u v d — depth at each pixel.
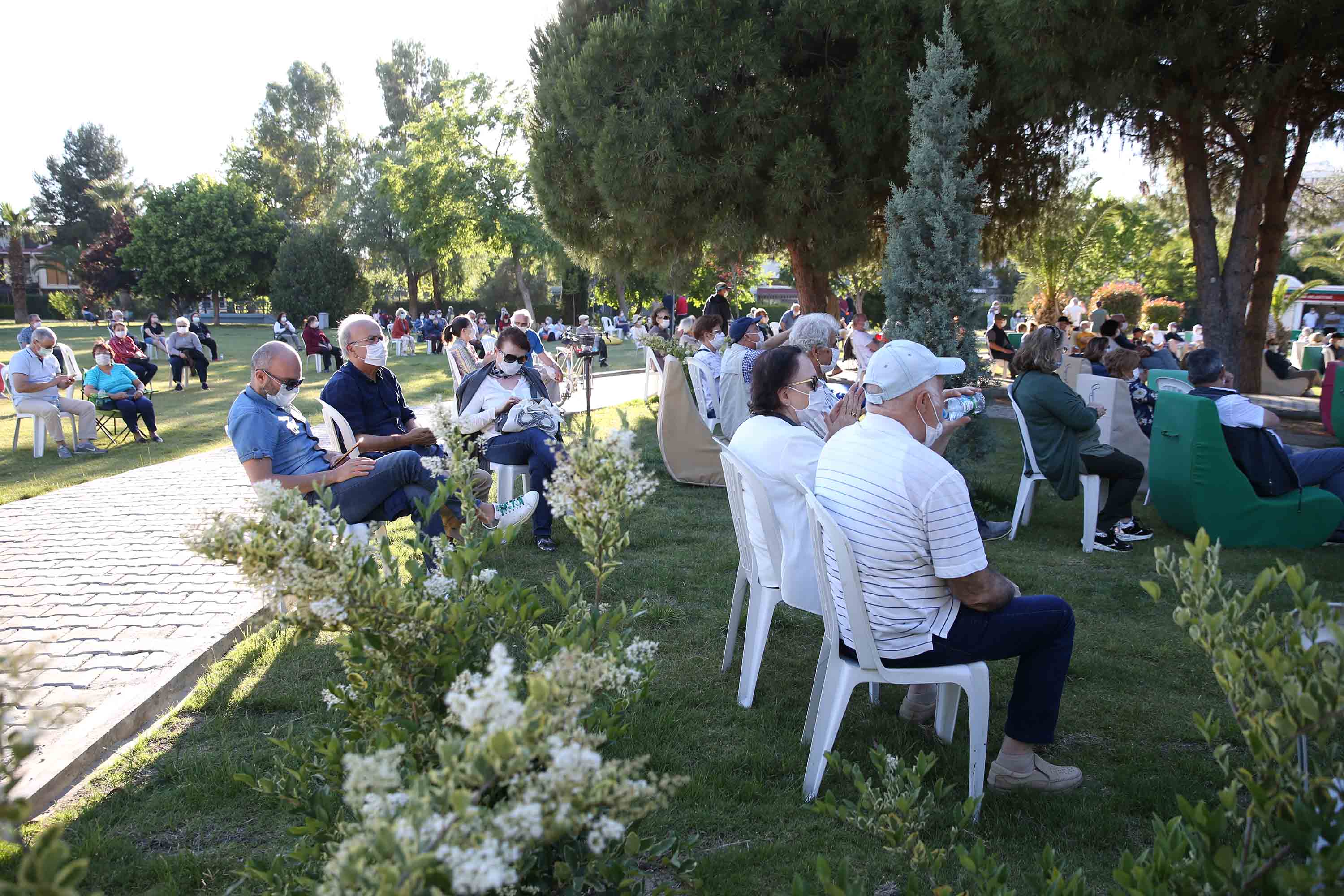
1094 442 6.20
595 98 12.45
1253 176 11.62
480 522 4.50
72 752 3.35
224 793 3.13
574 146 13.77
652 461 9.37
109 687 4.06
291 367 4.62
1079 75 9.67
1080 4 8.98
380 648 1.88
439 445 5.20
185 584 5.65
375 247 57.84
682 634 4.62
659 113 11.93
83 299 75.38
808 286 13.69
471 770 1.26
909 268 7.21
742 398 7.79
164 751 3.45
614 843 1.86
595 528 2.16
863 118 11.28
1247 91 9.97
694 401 8.61
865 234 12.29
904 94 10.80
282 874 1.92
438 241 45.34
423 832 1.17
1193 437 6.17
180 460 10.83
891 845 2.08
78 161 89.62
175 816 3.02
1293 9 9.23
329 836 1.92
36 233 84.75
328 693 2.16
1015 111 10.98
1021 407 6.36
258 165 74.00
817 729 3.08
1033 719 3.05
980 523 6.58
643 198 12.29
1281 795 1.48
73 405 11.45
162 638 4.69
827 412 5.12
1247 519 6.19
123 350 17.00
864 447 3.02
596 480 2.11
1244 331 13.26
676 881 2.60
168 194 62.28
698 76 11.92
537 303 62.47
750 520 3.77
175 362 19.31
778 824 2.98
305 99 74.00
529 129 14.73
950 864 2.71
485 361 6.64
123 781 3.24
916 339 7.10
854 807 2.92
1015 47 9.42
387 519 4.76
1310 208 15.83
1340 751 2.97
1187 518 6.34
